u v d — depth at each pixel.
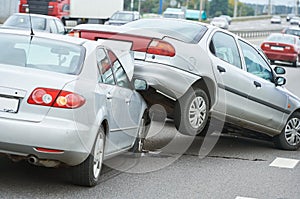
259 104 12.30
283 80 12.88
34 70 8.16
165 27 11.60
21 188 8.49
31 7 45.97
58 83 7.98
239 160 11.68
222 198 8.75
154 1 114.25
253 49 12.72
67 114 7.89
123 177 9.60
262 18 148.50
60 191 8.46
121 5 53.25
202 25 11.86
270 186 9.70
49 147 7.80
